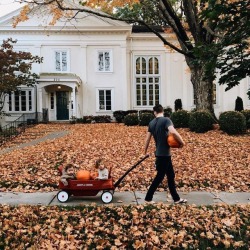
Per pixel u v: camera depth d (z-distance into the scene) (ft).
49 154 41.98
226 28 12.53
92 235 17.25
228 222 18.60
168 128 21.67
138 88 111.86
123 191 26.45
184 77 111.45
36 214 20.67
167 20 58.08
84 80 107.14
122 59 107.76
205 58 13.12
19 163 37.32
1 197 25.16
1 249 16.10
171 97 111.55
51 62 106.01
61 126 86.28
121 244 16.26
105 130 70.28
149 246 15.99
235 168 33.60
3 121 103.76
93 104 107.65
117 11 106.63
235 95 110.32
